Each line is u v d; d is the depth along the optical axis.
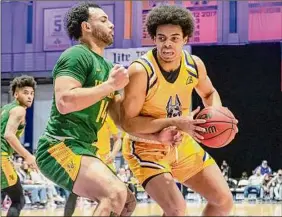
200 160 3.22
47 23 10.36
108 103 3.11
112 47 10.44
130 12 10.38
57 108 2.79
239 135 9.45
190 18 3.03
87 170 2.79
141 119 3.05
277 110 9.48
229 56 10.04
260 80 9.60
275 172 8.95
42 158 2.96
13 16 10.35
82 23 3.12
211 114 3.04
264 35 9.98
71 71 2.82
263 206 6.55
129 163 3.22
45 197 7.20
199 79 3.26
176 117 3.00
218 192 3.19
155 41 3.04
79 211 5.85
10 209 4.37
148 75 2.98
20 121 4.36
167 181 3.05
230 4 10.20
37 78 9.73
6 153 4.34
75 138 2.92
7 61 10.22
